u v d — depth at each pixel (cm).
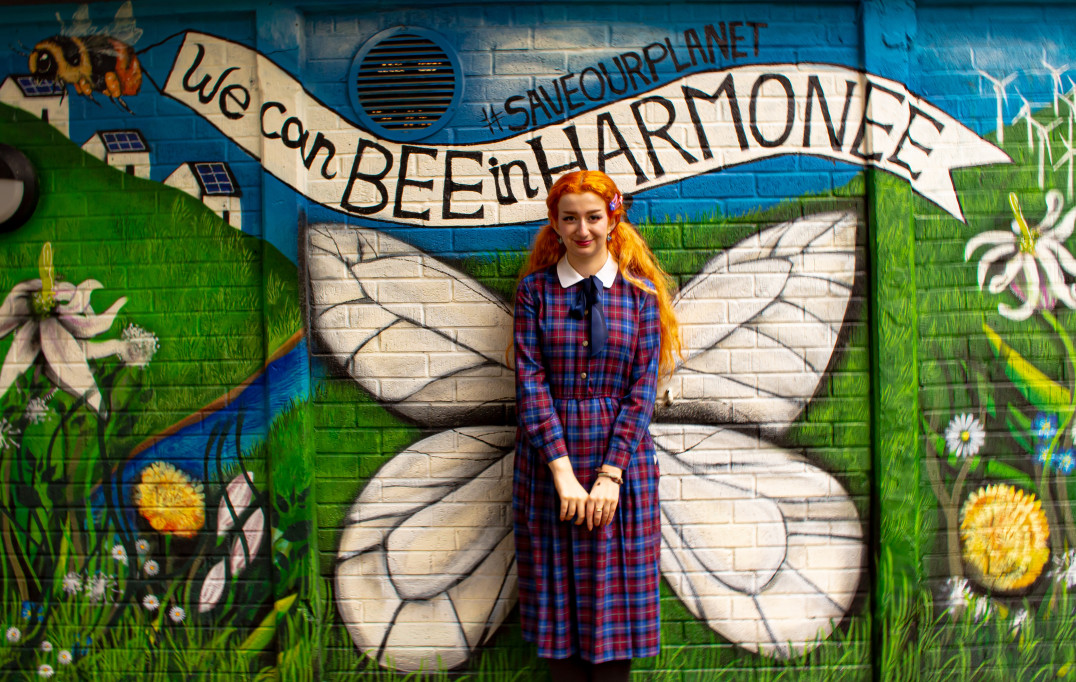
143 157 243
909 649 233
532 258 225
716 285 238
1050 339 242
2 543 245
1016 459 241
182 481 242
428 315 239
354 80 238
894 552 233
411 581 238
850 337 238
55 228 245
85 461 245
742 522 238
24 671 246
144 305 243
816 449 238
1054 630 241
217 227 242
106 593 244
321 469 239
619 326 199
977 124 240
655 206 237
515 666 237
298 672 235
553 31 238
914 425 234
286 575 235
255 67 239
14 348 246
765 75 237
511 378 238
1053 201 242
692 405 238
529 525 203
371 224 238
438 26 239
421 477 238
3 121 246
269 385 235
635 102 237
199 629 241
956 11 240
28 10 243
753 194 237
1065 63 241
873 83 234
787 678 237
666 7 237
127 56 243
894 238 234
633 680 239
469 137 238
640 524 201
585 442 198
